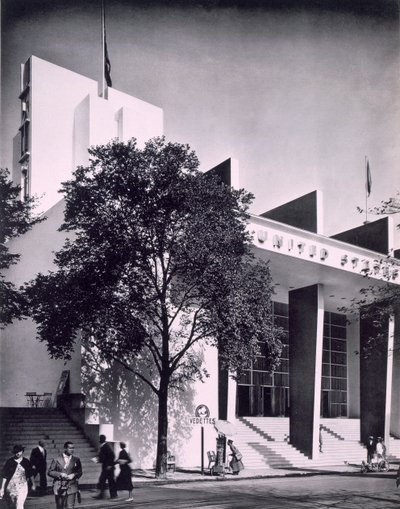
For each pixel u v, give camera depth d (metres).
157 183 18.86
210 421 21.59
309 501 14.81
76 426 21.55
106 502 13.74
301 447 30.83
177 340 24.56
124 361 21.38
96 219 18.95
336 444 34.50
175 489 16.92
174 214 19.14
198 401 26.19
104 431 20.61
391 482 20.64
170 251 18.84
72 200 19.64
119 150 19.41
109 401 23.08
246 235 20.78
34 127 30.47
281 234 27.53
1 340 28.52
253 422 33.31
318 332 31.83
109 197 19.47
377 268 24.92
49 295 19.56
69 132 31.59
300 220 33.22
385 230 36.03
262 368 35.47
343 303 38.19
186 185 18.73
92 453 19.86
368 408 36.47
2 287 20.02
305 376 31.64
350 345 41.81
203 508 12.96
